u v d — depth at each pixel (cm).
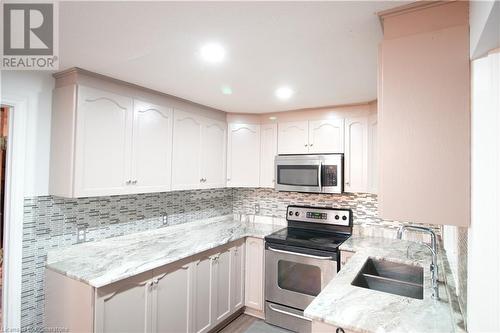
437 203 105
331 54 161
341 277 174
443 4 107
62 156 190
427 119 108
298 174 296
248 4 112
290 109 305
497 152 91
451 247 179
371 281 193
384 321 122
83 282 168
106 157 202
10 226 181
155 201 274
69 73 189
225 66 180
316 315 128
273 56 165
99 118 198
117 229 239
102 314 167
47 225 196
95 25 129
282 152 315
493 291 93
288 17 122
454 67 104
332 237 285
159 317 203
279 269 276
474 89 98
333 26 130
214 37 141
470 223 101
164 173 247
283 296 271
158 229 274
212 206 348
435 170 106
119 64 178
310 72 191
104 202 229
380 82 117
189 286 228
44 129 196
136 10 117
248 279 299
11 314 179
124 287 179
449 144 104
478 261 96
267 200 358
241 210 375
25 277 185
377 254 222
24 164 186
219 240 262
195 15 120
